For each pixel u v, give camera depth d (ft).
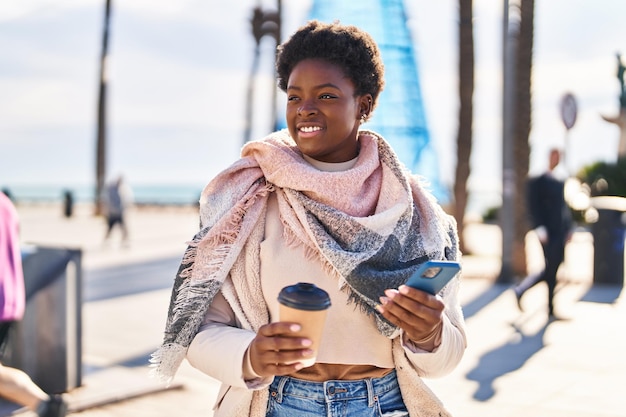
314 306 5.12
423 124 20.75
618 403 16.81
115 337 24.25
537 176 26.27
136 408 16.87
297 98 6.46
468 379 18.83
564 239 26.23
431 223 6.61
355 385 6.30
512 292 31.86
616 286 33.01
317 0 20.81
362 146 6.70
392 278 6.07
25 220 84.58
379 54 6.76
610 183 60.54
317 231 6.14
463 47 43.62
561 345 22.27
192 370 20.31
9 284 10.84
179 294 6.23
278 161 6.32
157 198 114.11
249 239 6.36
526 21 38.65
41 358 16.94
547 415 16.01
